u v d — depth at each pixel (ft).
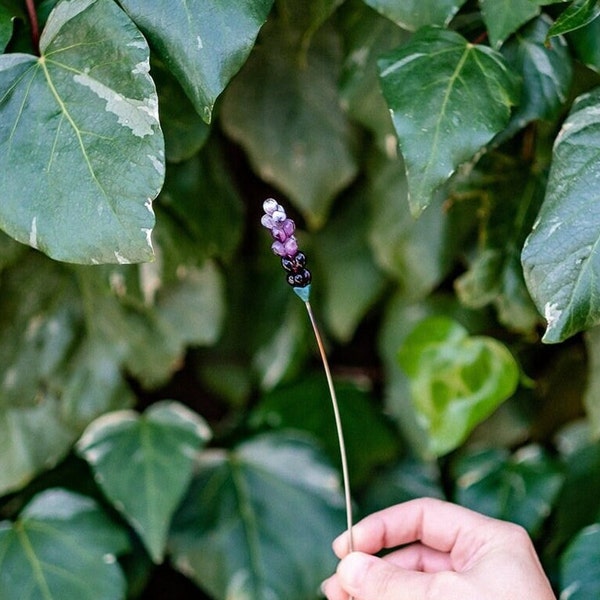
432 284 2.40
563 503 2.47
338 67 2.34
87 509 2.40
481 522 2.19
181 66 1.83
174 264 2.32
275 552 2.43
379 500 2.57
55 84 1.84
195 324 2.44
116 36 1.82
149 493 2.34
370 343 2.67
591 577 2.26
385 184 2.39
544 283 1.83
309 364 2.65
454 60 1.91
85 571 2.33
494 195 2.19
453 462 2.58
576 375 2.51
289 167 2.40
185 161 2.29
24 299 2.34
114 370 2.43
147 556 2.50
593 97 1.86
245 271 2.60
